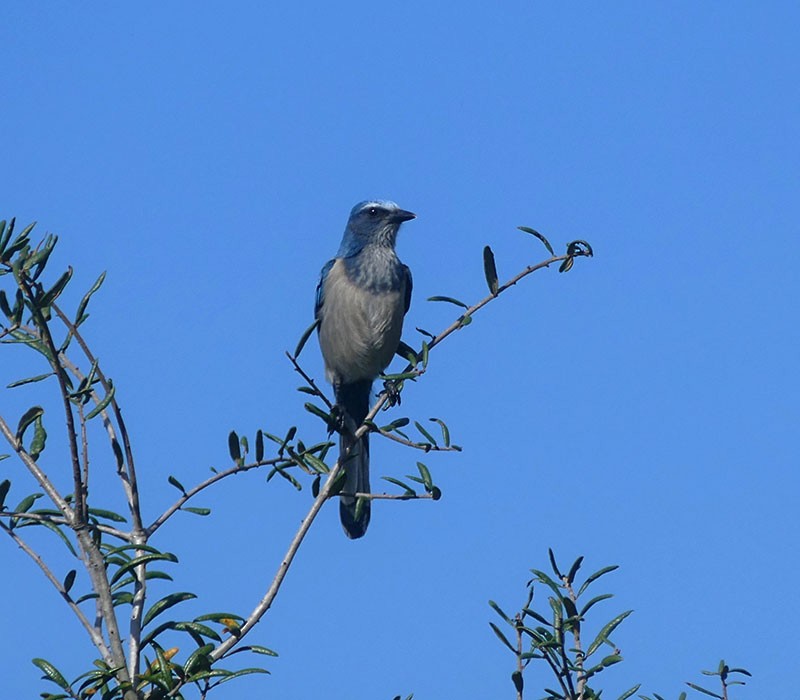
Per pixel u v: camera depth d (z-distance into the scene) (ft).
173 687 23.21
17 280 24.39
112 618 23.20
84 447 24.67
